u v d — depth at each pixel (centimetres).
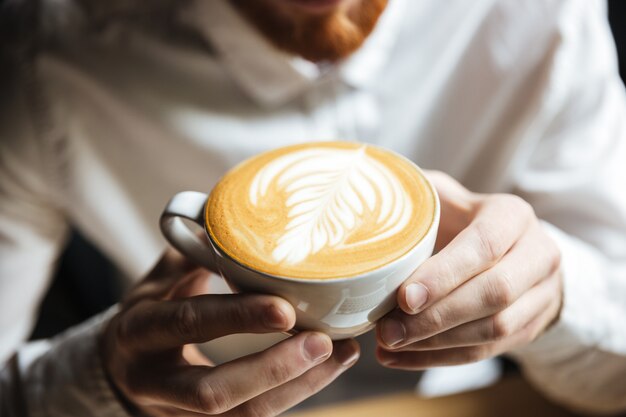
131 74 88
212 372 48
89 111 89
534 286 54
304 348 45
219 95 88
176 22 86
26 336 104
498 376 116
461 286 47
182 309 48
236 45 83
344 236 45
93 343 65
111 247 100
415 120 95
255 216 47
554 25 86
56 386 66
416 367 55
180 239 51
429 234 44
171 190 95
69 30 88
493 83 91
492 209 52
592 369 73
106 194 95
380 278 42
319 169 52
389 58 91
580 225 90
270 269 42
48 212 97
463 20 89
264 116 89
